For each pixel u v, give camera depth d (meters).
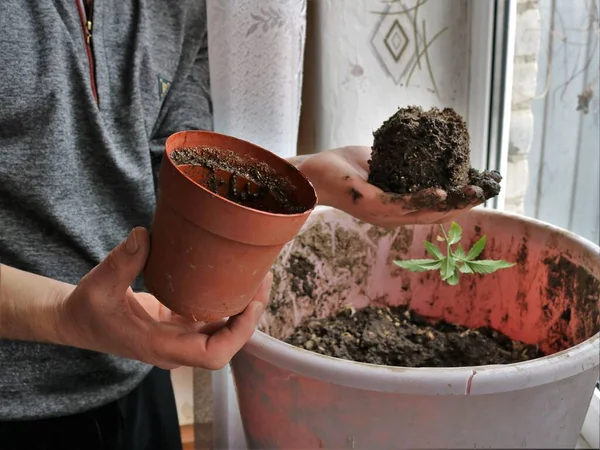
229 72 0.96
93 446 0.79
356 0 0.97
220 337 0.52
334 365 0.55
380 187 0.70
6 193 0.74
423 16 0.97
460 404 0.54
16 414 0.76
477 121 1.01
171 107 0.93
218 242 0.45
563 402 0.58
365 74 1.01
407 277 0.98
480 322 0.95
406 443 0.57
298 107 0.99
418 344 0.90
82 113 0.77
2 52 0.71
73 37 0.77
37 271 0.78
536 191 1.08
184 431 1.09
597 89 0.96
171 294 0.49
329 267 0.96
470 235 0.92
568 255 0.79
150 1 0.87
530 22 0.96
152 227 0.48
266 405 0.64
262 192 0.52
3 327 0.58
